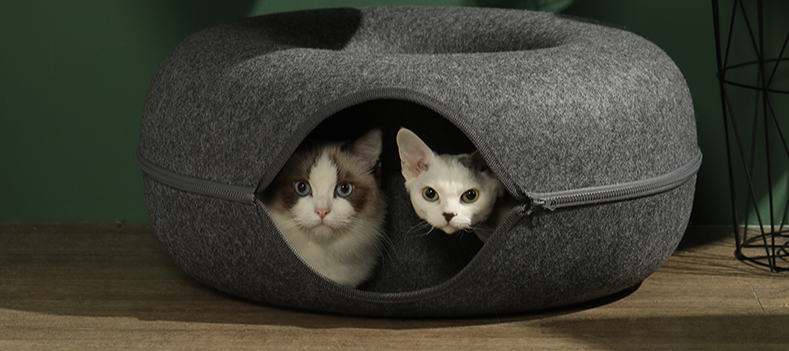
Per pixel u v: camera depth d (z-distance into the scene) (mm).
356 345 901
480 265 888
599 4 1416
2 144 1446
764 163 1435
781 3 1370
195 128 954
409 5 1445
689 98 1038
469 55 935
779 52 1390
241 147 915
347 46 1320
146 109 1062
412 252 1119
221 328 957
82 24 1397
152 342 916
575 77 905
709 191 1457
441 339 919
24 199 1469
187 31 1410
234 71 951
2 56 1406
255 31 1152
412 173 958
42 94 1426
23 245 1337
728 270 1204
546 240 888
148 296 1077
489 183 939
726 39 1402
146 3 1395
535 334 936
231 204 928
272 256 929
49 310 1023
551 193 867
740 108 1421
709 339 927
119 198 1474
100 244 1348
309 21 1292
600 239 914
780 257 1264
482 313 975
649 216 948
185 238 1002
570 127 870
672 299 1063
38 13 1390
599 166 885
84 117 1439
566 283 936
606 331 948
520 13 1319
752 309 1028
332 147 1007
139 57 1415
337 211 971
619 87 919
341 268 1028
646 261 989
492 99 862
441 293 917
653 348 900
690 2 1393
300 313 1006
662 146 946
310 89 891
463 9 1365
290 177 981
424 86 864
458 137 1137
